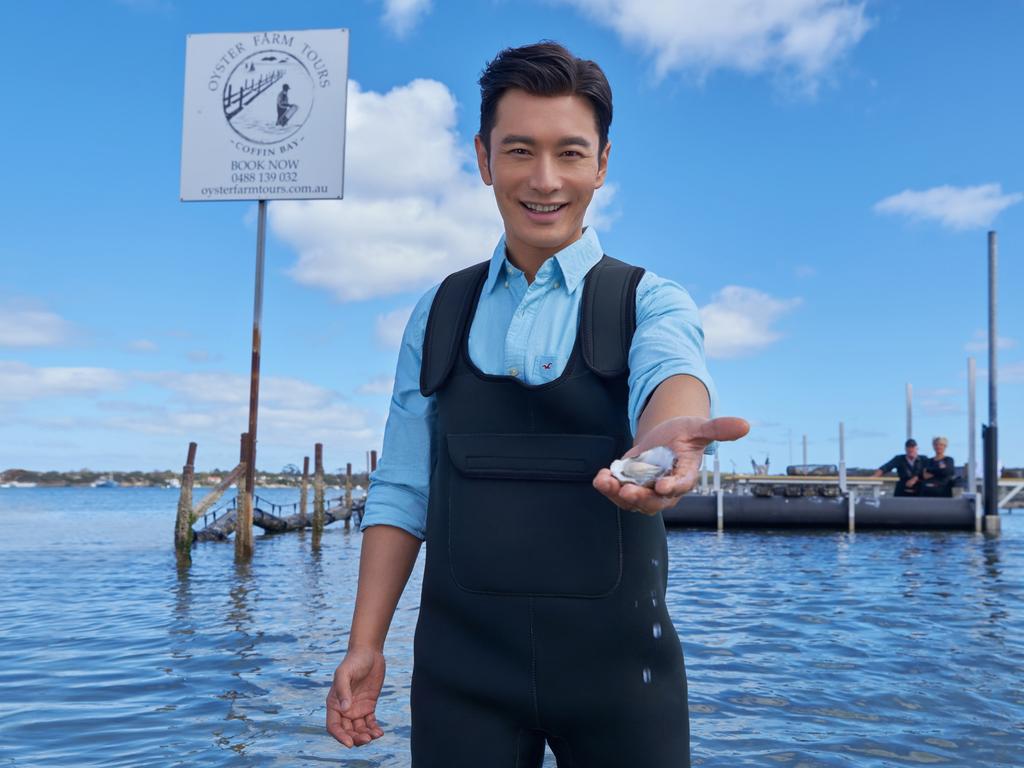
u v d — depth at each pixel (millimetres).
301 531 21484
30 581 10758
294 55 13156
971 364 19938
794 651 5586
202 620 7359
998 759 3383
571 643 1373
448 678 1439
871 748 3516
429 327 1562
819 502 18875
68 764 3410
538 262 1487
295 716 4105
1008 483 25594
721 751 3473
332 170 12992
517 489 1409
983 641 5945
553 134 1389
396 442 1610
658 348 1252
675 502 941
